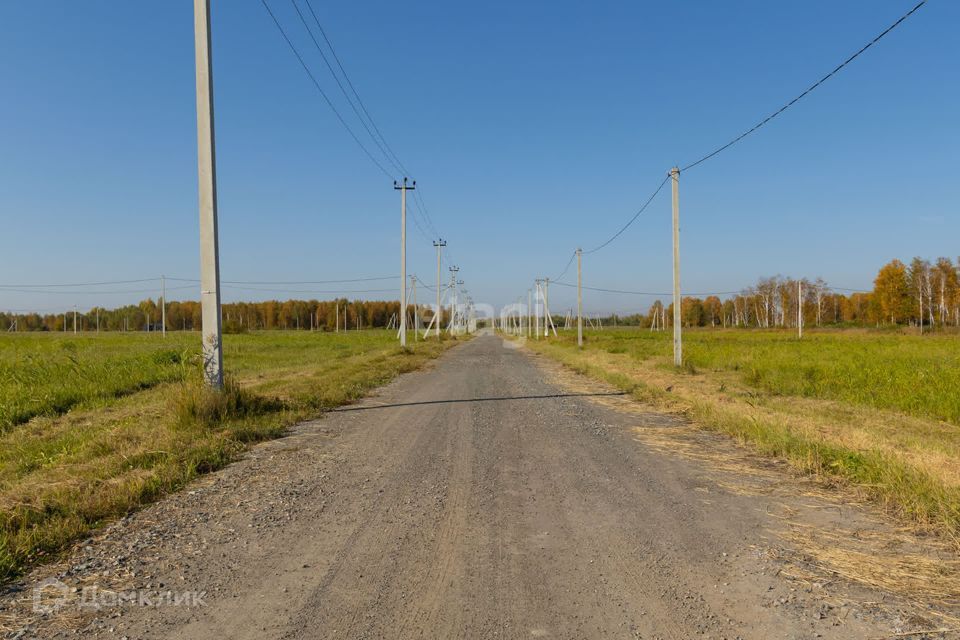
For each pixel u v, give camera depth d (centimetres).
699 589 371
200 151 1011
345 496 584
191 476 654
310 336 7044
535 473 675
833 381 1508
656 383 1645
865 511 531
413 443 849
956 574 392
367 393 1467
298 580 386
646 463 723
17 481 644
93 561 419
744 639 310
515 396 1409
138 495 566
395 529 487
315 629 321
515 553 433
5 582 384
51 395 1295
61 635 315
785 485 621
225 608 346
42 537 452
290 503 561
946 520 477
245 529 488
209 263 1010
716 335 6319
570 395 1427
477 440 872
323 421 1044
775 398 1362
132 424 959
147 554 433
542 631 318
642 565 410
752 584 378
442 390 1545
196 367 1084
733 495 584
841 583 379
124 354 2645
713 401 1232
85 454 755
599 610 343
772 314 10988
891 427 995
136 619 333
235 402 1007
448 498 575
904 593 364
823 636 312
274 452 788
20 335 7800
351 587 375
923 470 609
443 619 332
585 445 834
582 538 464
